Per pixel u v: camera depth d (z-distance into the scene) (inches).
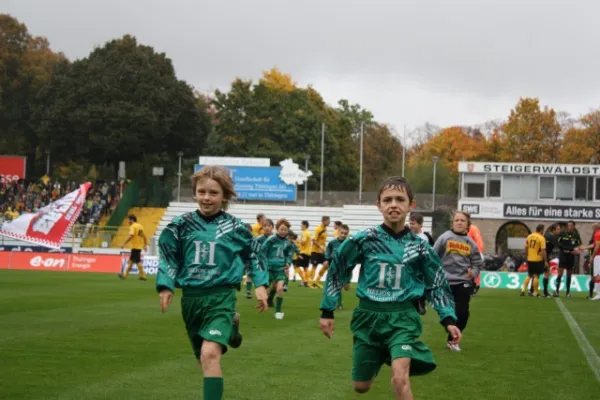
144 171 2952.8
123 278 1437.0
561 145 3312.0
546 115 3312.0
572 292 1446.9
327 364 453.4
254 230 1206.9
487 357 505.4
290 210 2422.5
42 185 2470.5
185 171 3238.2
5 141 3097.9
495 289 1497.3
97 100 2701.8
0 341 523.5
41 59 3157.0
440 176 3193.9
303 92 3400.6
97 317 697.6
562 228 1224.8
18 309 766.5
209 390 277.7
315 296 1106.1
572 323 753.6
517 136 3312.0
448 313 279.4
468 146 3612.2
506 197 2396.7
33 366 424.5
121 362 443.5
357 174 3521.2
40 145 2967.5
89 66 2738.7
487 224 2390.5
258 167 2485.2
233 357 477.7
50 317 691.4
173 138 2829.7
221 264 299.4
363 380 281.4
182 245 302.4
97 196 2423.7
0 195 2412.6
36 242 1678.2
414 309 281.3
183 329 608.1
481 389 389.4
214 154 3272.6
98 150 2770.7
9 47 3105.3
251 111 3198.8
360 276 287.6
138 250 1429.6
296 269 1536.7
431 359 273.1
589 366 471.8
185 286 299.1
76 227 2149.4
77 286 1164.5
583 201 2363.4
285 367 441.1
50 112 2726.4
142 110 2687.0
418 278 283.9
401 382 261.3
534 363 482.0
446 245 556.7
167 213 2427.4
